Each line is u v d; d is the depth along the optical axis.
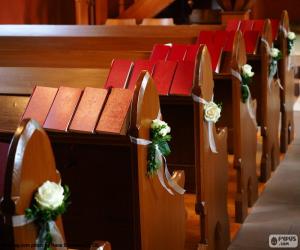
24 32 5.77
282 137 5.21
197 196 3.04
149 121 2.34
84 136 2.43
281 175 4.68
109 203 2.79
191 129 3.64
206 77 2.96
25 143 1.57
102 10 8.96
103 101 2.46
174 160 3.77
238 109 3.67
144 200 2.33
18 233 1.56
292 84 5.46
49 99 2.57
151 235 2.43
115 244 2.84
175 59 3.78
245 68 3.65
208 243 3.13
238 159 3.75
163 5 8.65
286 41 5.07
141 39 5.13
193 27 5.29
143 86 2.29
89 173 2.76
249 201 4.02
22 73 3.87
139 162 2.27
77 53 4.64
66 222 2.88
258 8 10.82
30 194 1.59
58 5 9.31
